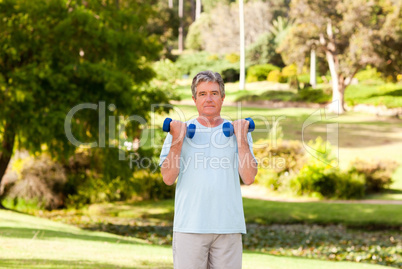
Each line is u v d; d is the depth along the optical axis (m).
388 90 48.19
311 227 17.16
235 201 3.52
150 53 19.52
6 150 16.94
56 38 15.88
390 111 43.19
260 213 18.75
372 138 35.22
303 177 22.25
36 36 15.66
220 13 66.50
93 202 21.17
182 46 80.06
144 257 8.16
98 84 16.31
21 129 15.41
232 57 61.62
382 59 43.78
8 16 15.48
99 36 16.53
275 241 14.70
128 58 17.80
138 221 17.97
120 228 16.03
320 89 48.03
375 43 43.47
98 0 18.45
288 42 47.03
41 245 8.67
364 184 22.25
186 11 88.62
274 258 9.88
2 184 19.94
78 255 7.84
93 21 16.17
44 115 15.05
